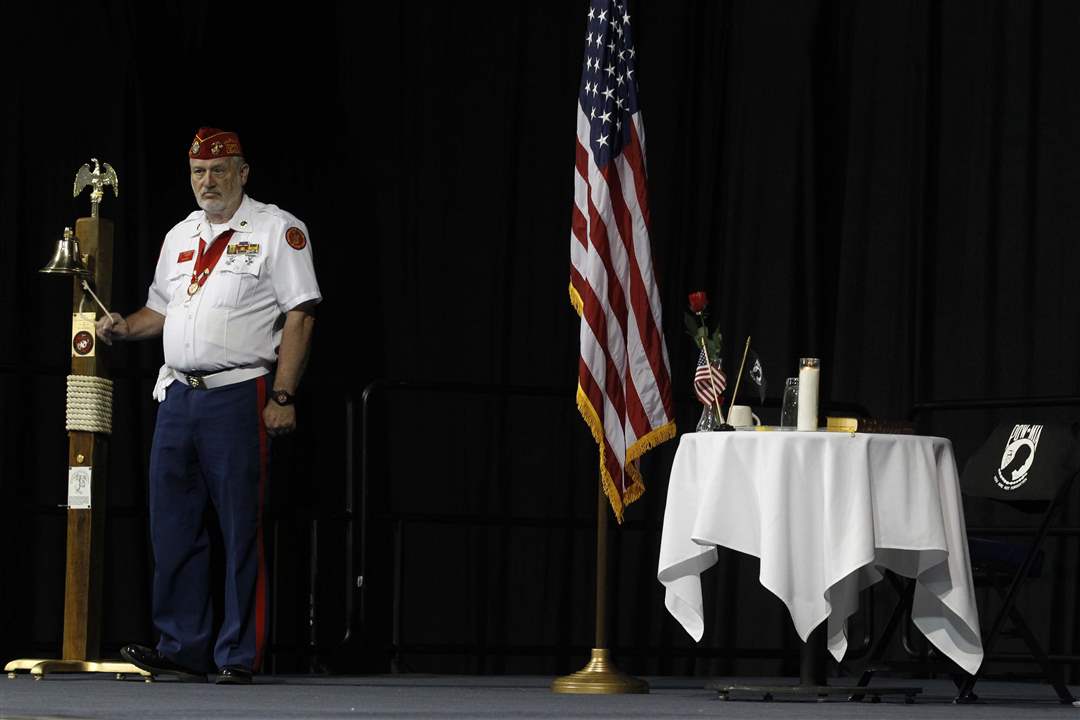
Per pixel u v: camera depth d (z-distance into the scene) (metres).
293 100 13.98
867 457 8.44
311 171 14.01
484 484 14.28
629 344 9.53
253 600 9.59
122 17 13.34
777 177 13.99
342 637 13.66
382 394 14.12
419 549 14.13
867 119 13.76
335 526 13.77
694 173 14.54
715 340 10.20
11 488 12.88
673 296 14.46
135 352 13.27
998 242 12.97
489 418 14.35
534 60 14.54
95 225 10.01
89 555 9.84
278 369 9.66
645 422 9.47
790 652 12.35
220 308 9.60
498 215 14.41
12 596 12.87
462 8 14.45
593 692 9.19
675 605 9.03
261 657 9.61
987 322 12.97
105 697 7.89
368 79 14.22
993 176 13.02
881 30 13.73
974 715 7.57
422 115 14.34
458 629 14.15
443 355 14.27
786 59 14.03
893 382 13.43
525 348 14.41
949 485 8.77
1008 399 11.57
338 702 7.78
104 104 13.30
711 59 14.56
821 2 13.97
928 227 13.34
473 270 14.37
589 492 14.38
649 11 14.60
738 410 9.57
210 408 9.58
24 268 13.06
